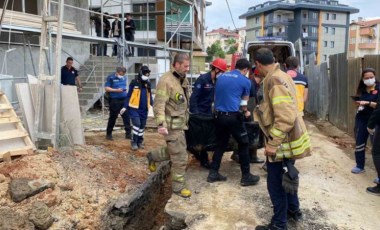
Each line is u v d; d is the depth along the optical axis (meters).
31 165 5.76
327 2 59.19
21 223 4.68
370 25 62.28
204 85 5.46
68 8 13.91
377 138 5.08
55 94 6.73
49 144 6.87
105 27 15.44
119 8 21.89
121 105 8.13
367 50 62.62
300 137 3.63
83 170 5.97
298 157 3.65
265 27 59.00
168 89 4.70
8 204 5.01
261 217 4.36
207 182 5.36
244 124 5.24
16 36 11.34
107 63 14.66
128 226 5.11
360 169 6.00
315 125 11.24
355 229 4.16
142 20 22.00
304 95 5.85
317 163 6.46
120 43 11.48
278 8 55.50
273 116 3.68
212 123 5.46
